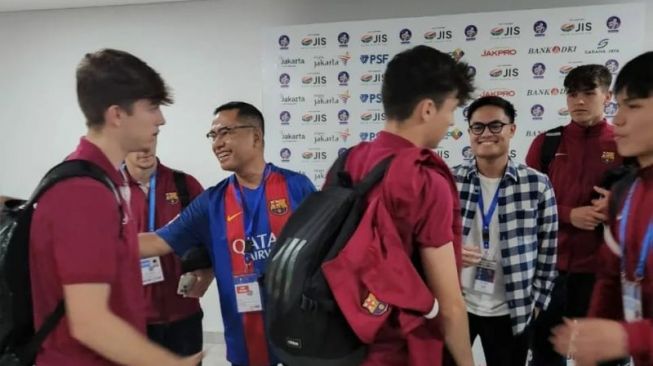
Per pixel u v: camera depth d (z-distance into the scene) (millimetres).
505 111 2078
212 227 1861
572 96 2438
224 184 1927
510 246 2092
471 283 2160
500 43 3430
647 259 1141
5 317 1087
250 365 1843
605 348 1060
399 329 1124
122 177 1219
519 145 3449
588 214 2301
